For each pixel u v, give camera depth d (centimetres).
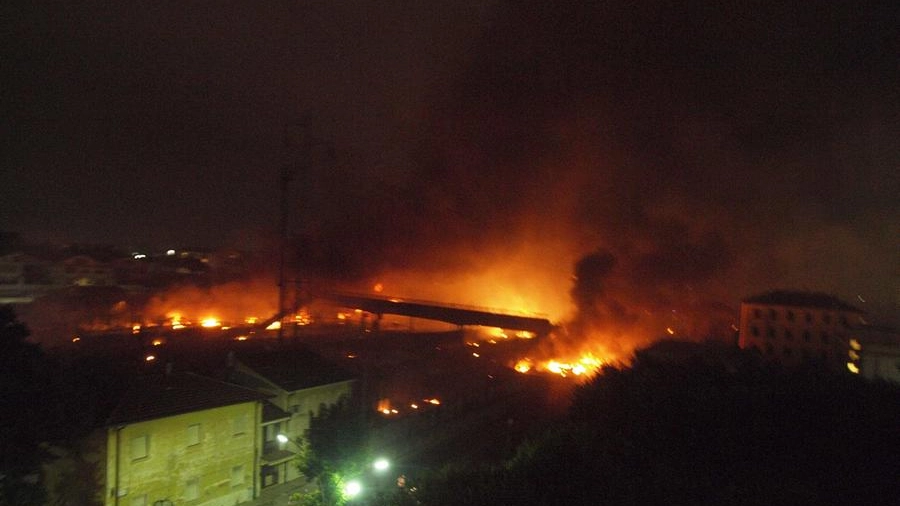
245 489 2348
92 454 1911
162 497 2050
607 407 809
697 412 719
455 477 687
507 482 632
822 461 637
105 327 4753
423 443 2412
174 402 2142
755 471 641
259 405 2417
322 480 1833
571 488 606
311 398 2714
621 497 583
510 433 2130
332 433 1870
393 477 2002
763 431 680
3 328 1603
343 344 4200
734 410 706
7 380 1523
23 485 1537
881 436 654
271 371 2727
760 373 827
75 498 1869
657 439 711
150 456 2019
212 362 3306
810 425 679
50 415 1627
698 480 617
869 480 593
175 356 3453
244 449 2347
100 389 2061
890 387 748
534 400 2827
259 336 4616
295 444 2386
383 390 3153
